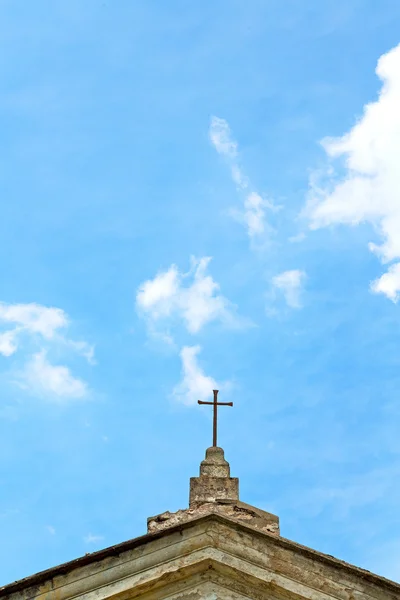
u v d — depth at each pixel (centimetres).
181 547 1417
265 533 1427
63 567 1384
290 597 1402
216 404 1748
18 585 1370
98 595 1379
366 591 1395
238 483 1625
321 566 1412
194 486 1614
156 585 1404
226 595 1410
